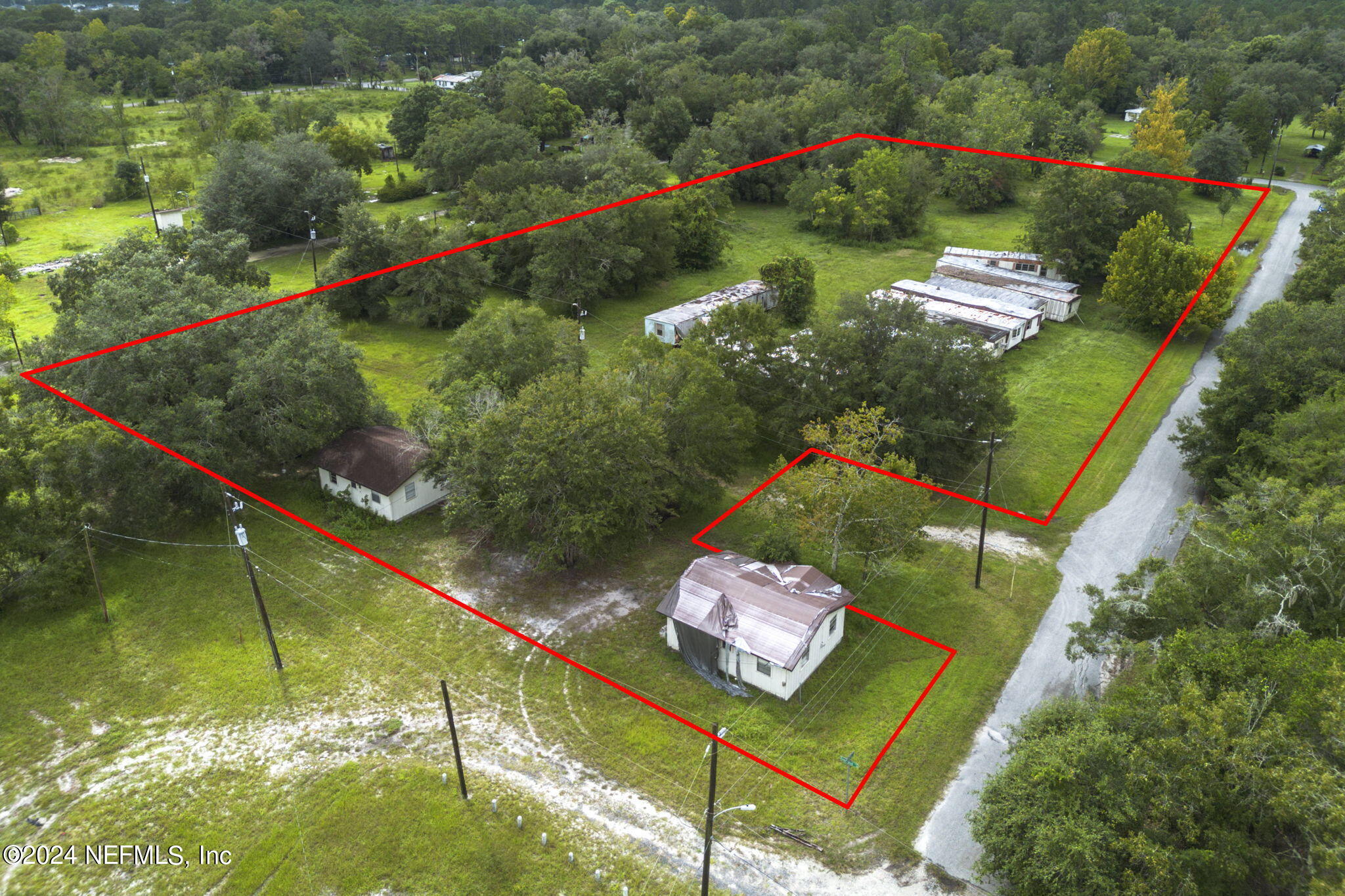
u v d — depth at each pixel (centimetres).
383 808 3081
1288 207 11456
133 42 18550
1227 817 2502
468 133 11188
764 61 16025
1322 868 2239
